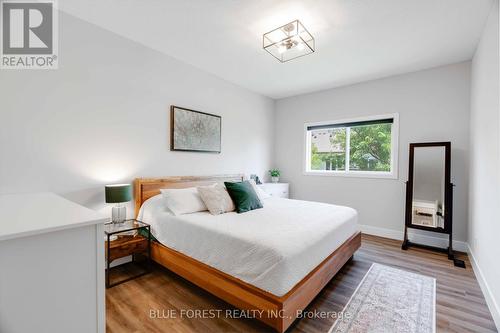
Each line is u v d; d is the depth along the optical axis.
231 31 2.41
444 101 3.18
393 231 3.59
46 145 2.06
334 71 3.42
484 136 2.19
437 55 2.88
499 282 1.66
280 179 4.89
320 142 4.46
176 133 3.07
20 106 1.93
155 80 2.86
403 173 3.50
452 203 3.09
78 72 2.24
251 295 1.54
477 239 2.44
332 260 2.04
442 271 2.47
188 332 1.54
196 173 3.39
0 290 0.83
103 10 2.10
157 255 2.35
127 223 2.47
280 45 2.46
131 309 1.77
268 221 2.19
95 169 2.37
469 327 1.62
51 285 0.93
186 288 2.09
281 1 1.93
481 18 2.12
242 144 4.18
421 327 1.62
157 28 2.38
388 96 3.61
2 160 1.85
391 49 2.73
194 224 2.06
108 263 2.08
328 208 2.83
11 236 0.82
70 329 0.98
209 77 3.54
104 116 2.42
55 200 1.58
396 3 1.93
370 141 3.91
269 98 4.80
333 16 2.12
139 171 2.73
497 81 1.79
